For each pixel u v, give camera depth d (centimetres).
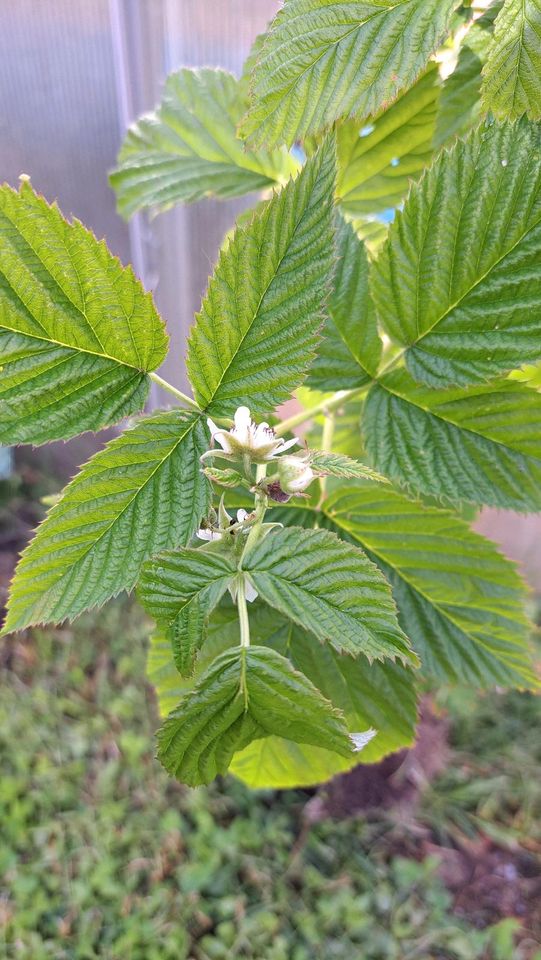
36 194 13
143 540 15
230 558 14
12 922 48
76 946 47
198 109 24
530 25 15
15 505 83
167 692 21
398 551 21
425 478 19
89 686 63
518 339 17
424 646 21
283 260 15
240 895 51
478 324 17
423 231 17
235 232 14
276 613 20
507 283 16
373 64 15
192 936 49
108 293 14
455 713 63
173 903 50
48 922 48
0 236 13
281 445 14
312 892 52
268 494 14
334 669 20
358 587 13
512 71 15
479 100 19
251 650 14
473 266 17
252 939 49
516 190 16
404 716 21
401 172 21
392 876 53
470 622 21
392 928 50
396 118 20
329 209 14
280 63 15
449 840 57
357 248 19
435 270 17
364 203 22
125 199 26
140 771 56
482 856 56
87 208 56
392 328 18
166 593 14
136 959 47
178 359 48
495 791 59
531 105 15
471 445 19
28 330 14
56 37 47
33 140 55
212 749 14
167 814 54
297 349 15
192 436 15
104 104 49
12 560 78
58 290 14
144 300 15
